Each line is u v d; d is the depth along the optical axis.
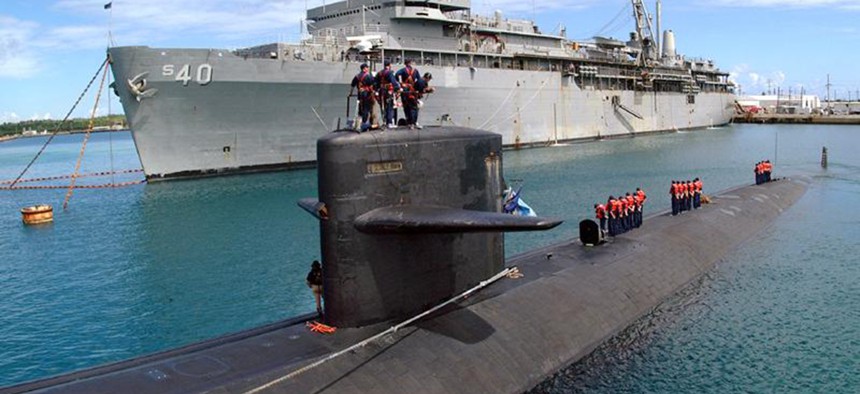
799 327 12.47
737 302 13.87
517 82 50.69
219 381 7.15
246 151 38.19
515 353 9.21
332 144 8.16
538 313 10.38
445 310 9.59
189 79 34.59
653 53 73.62
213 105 35.97
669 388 9.80
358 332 8.57
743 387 9.99
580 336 10.56
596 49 64.81
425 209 8.13
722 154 51.50
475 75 46.56
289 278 18.86
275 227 25.78
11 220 30.81
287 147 39.34
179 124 35.81
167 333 15.00
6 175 61.03
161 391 6.89
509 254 20.84
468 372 8.38
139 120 35.03
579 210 28.34
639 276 13.56
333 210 8.33
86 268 21.05
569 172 41.00
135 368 7.55
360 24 46.72
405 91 9.34
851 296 14.34
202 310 16.45
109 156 93.06
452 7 48.12
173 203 31.47
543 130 55.19
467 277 10.18
